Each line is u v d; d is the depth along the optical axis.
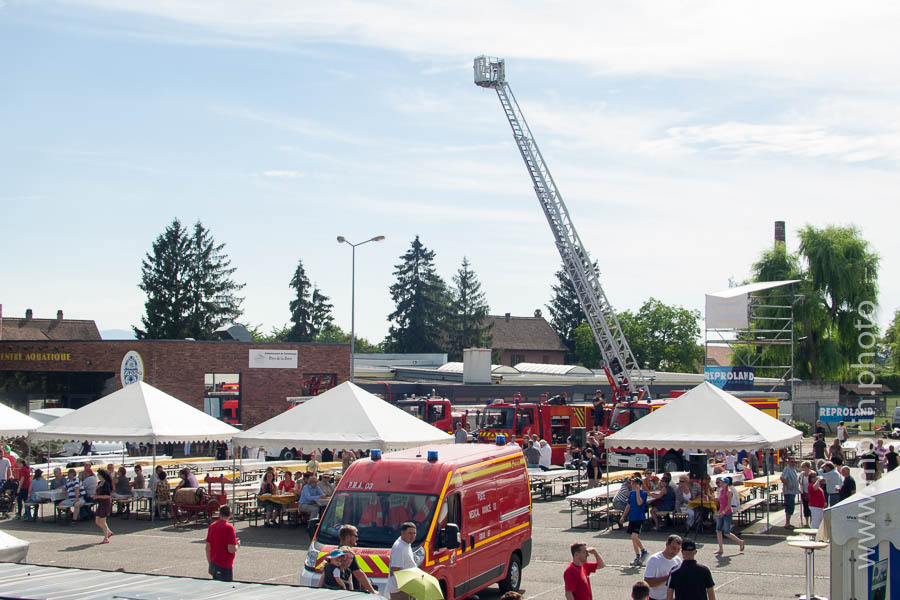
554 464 38.78
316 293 109.25
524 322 115.81
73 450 38.94
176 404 26.31
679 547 11.35
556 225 53.94
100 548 20.09
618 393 50.38
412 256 101.50
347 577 11.48
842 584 10.34
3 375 48.75
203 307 95.38
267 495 23.22
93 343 48.81
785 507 22.39
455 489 13.46
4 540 10.66
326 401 23.58
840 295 62.62
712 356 108.38
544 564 18.06
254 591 7.65
